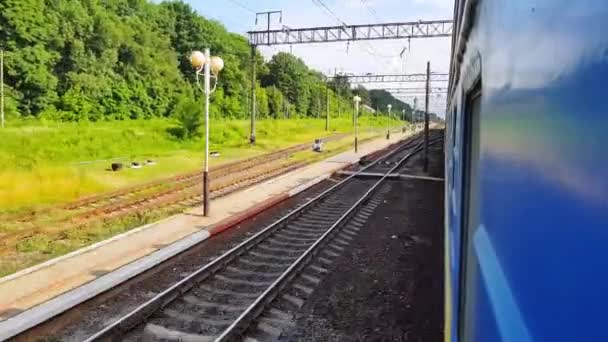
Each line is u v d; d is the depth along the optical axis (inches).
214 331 255.4
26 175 668.1
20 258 371.9
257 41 1256.8
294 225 505.0
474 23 100.0
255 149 1381.6
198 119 1606.8
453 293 142.0
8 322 247.6
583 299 31.7
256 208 569.0
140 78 2568.9
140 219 510.6
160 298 290.2
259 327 262.2
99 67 2342.5
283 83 3954.2
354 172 970.1
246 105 3161.9
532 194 43.1
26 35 2011.6
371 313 282.0
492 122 66.1
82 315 273.6
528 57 46.1
